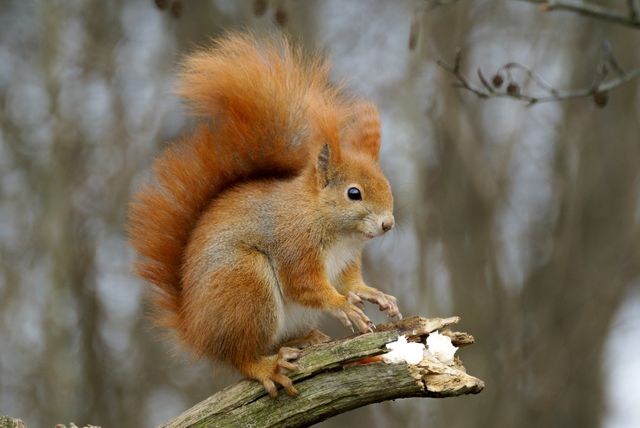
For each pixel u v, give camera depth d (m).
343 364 6.45
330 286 7.27
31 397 14.32
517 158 16.59
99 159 15.12
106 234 15.02
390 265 14.82
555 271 16.20
